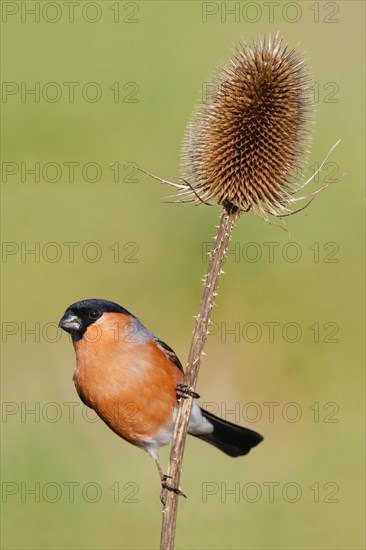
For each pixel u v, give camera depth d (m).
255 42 8.63
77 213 16.91
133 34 20.67
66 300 15.60
